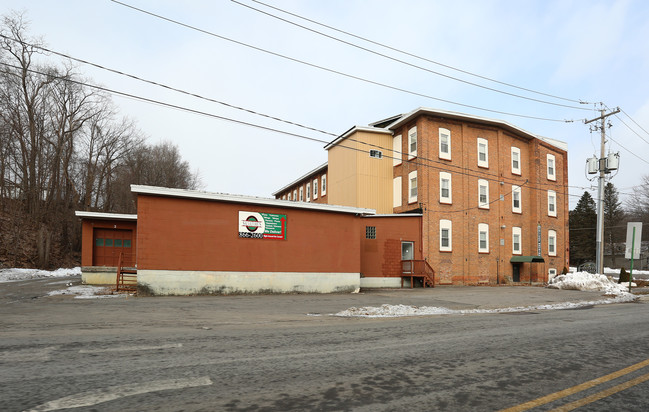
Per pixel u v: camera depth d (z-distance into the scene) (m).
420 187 28.47
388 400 4.27
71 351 6.39
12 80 36.00
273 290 19.66
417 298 18.59
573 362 6.05
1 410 3.80
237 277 18.84
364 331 8.91
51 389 4.46
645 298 20.59
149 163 55.16
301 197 48.62
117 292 17.72
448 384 4.88
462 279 29.22
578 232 68.12
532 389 4.72
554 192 36.31
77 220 42.25
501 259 31.72
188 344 7.10
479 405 4.16
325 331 8.88
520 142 34.50
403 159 30.77
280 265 19.95
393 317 12.39
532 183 34.62
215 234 18.52
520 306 16.12
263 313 12.87
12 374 5.04
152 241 17.23
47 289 19.11
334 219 21.77
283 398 4.28
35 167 37.53
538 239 33.91
